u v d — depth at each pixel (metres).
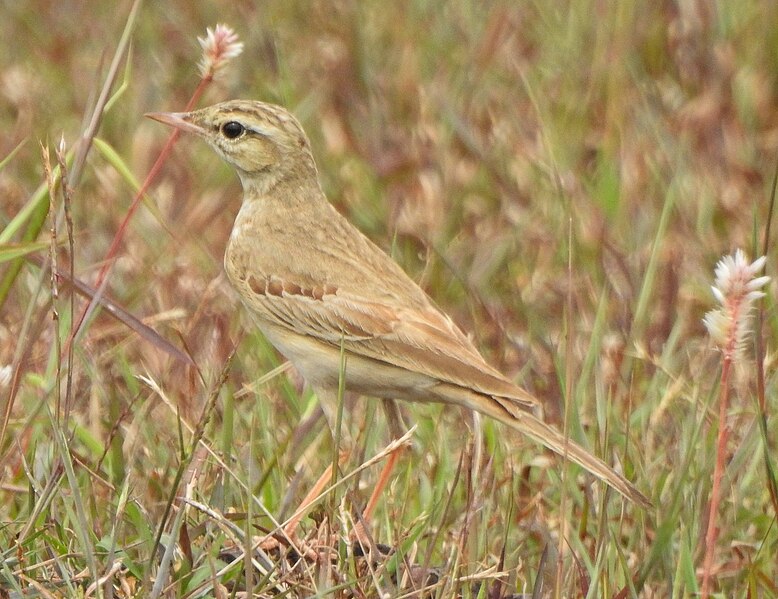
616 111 16.72
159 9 19.39
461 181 15.79
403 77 17.41
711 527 8.58
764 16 18.11
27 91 17.55
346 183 15.97
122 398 11.95
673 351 12.97
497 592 9.31
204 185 16.02
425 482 10.75
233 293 13.62
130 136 16.91
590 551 9.96
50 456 10.34
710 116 16.64
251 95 17.86
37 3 19.86
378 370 10.60
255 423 11.30
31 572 9.05
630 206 15.41
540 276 14.30
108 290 13.54
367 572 9.12
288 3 19.25
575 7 18.44
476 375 10.24
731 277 8.06
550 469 11.05
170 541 8.67
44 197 10.80
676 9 18.17
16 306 13.48
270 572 8.75
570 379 9.27
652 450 11.17
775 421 11.62
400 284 10.94
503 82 17.67
